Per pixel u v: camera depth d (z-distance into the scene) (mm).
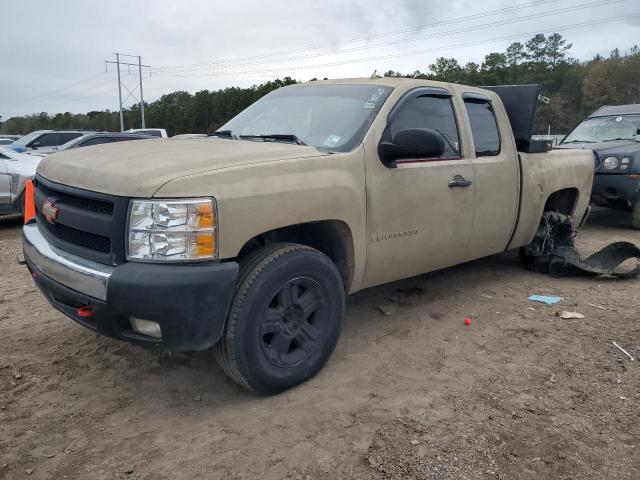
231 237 2777
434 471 2555
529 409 3076
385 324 4312
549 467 2590
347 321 4359
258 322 2979
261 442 2773
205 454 2680
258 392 3133
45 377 3422
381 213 3623
